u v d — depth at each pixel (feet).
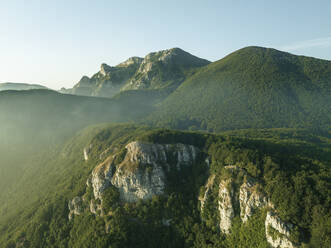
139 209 356.59
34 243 377.71
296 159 347.36
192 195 365.81
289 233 255.50
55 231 384.06
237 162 344.90
